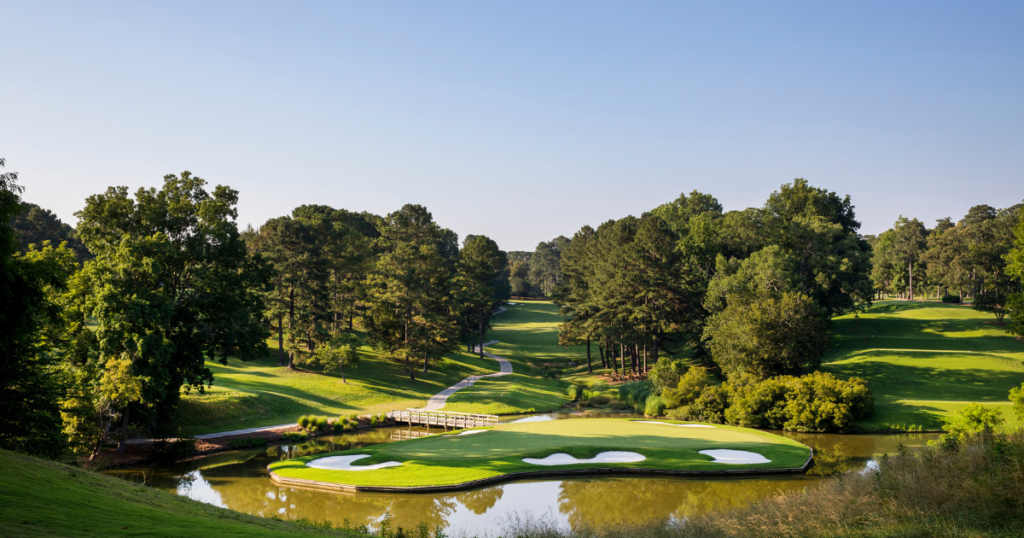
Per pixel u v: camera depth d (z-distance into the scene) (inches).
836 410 1631.4
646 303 2711.6
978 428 1123.3
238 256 1590.8
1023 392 1200.2
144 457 1267.2
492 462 1157.1
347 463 1175.6
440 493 1005.2
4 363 845.2
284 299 2332.7
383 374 2508.6
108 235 1456.7
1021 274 1208.2
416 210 4111.7
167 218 1486.2
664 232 2778.1
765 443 1370.6
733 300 2149.4
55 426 958.4
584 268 3385.8
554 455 1219.2
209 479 1122.7
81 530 378.0
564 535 703.1
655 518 807.7
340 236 2962.6
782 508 638.5
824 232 2532.0
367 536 639.1
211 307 1491.1
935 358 2180.1
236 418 1664.6
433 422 1801.2
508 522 839.7
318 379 2244.1
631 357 3053.6
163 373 1298.0
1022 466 542.6
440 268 2945.4
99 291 1290.6
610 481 1082.7
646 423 1712.6
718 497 975.6
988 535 459.5
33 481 487.5
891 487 598.2
